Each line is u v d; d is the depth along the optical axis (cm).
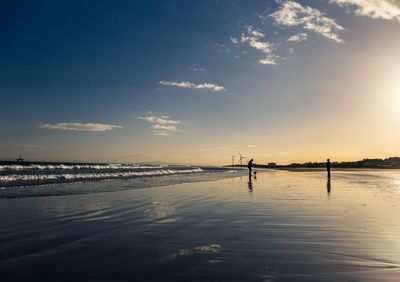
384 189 2569
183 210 1394
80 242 839
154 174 4853
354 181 3769
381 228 1017
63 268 632
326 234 933
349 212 1341
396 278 580
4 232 949
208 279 572
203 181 3519
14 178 2794
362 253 739
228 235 923
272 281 562
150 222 1119
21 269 625
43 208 1398
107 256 714
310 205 1561
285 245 810
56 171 4278
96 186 2480
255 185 2939
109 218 1192
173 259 690
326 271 614
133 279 573
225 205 1557
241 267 636
